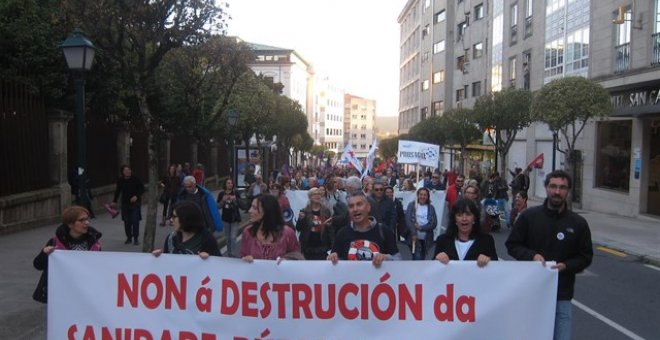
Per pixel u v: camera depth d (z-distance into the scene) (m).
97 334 4.65
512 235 5.05
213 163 36.81
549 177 4.86
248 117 29.48
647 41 20.09
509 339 4.39
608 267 11.73
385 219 9.82
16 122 14.29
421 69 66.75
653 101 19.58
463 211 4.94
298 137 57.88
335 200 11.26
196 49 15.22
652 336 6.90
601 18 23.59
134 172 23.47
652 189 20.89
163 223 16.52
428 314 4.43
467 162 46.97
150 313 4.61
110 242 13.22
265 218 5.23
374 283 4.46
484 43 42.97
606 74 23.03
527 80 32.72
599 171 24.75
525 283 4.38
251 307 4.54
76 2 10.55
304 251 7.48
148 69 11.06
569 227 4.79
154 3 10.57
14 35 15.02
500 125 27.73
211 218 9.16
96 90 17.97
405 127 81.25
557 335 4.78
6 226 13.27
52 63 15.89
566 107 18.41
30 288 8.24
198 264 4.58
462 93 49.62
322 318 4.49
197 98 16.91
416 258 9.70
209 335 4.57
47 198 15.38
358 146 193.50
